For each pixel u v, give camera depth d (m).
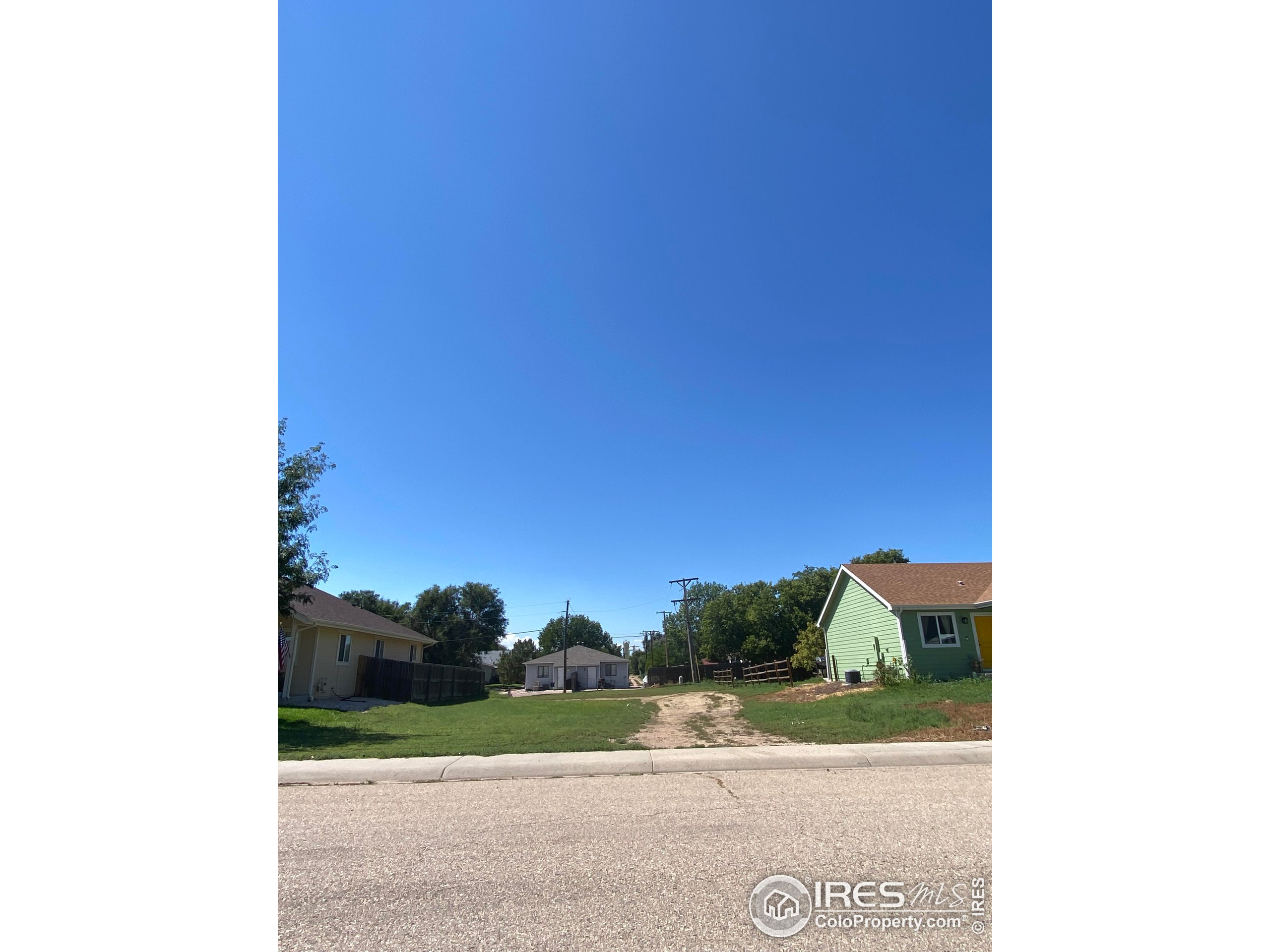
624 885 3.39
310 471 13.91
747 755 7.20
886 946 2.71
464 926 2.97
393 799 5.54
